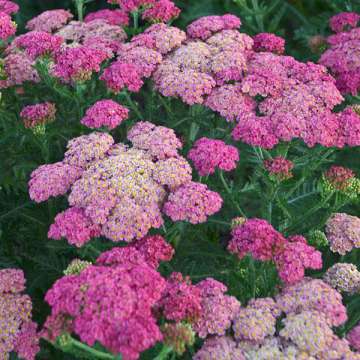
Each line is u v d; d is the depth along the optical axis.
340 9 0.71
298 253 0.40
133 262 0.39
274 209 0.51
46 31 0.60
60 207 0.49
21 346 0.39
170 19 0.59
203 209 0.43
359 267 0.47
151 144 0.46
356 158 0.61
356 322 0.43
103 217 0.42
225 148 0.46
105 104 0.48
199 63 0.53
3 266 0.48
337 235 0.45
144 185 0.43
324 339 0.37
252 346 0.38
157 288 0.37
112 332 0.35
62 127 0.50
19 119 0.54
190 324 0.38
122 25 0.61
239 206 0.51
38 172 0.45
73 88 0.56
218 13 0.79
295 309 0.39
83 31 0.58
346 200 0.45
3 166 0.50
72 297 0.36
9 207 0.50
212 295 0.40
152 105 0.54
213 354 0.37
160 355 0.37
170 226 0.46
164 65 0.52
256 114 0.54
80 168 0.46
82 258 0.47
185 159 0.47
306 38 0.69
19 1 0.84
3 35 0.55
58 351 0.45
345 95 0.58
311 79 0.52
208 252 0.47
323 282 0.41
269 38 0.57
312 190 0.53
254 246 0.40
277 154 0.50
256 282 0.43
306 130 0.48
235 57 0.52
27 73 0.54
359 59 0.55
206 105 0.51
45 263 0.48
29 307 0.41
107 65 0.56
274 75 0.51
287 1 0.83
